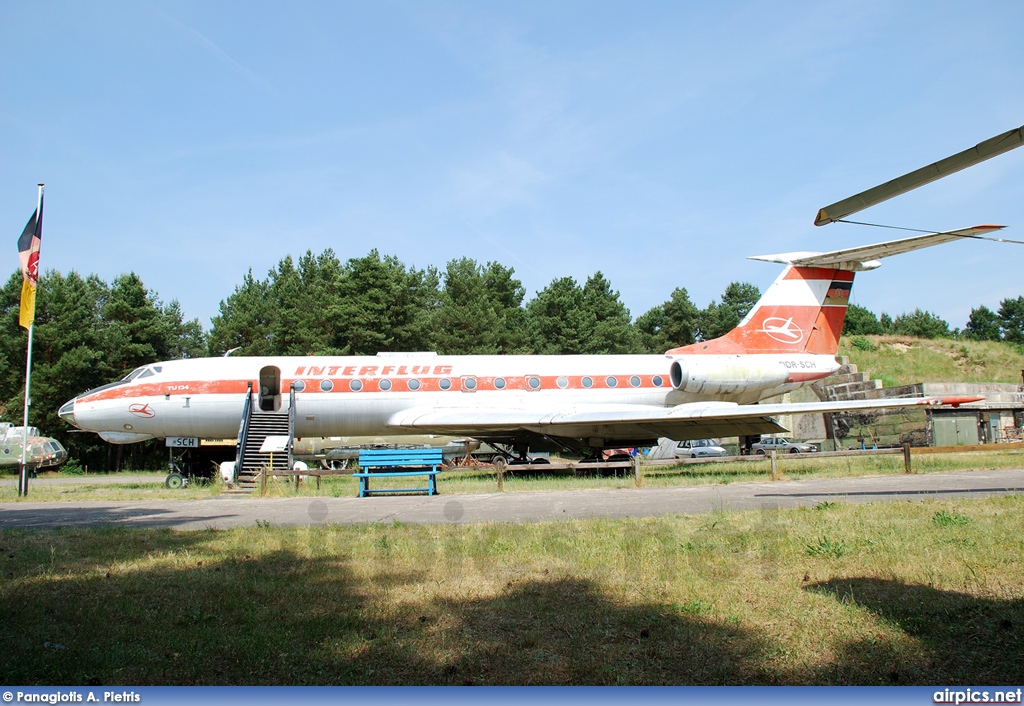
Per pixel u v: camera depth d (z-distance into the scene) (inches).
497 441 1035.9
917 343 2188.7
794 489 619.2
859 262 1038.4
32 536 416.5
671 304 2810.0
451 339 2167.8
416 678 204.5
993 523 383.9
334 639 232.7
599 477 864.3
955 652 216.2
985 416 1416.1
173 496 749.9
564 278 2561.5
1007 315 3737.7
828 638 227.1
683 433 954.1
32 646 227.8
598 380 985.5
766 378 999.6
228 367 936.9
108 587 294.5
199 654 222.4
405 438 1429.6
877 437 1477.6
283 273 2748.5
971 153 313.9
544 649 223.6
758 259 1026.7
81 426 932.6
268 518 513.3
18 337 1831.9
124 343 1946.4
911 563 306.3
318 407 924.0
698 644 224.8
